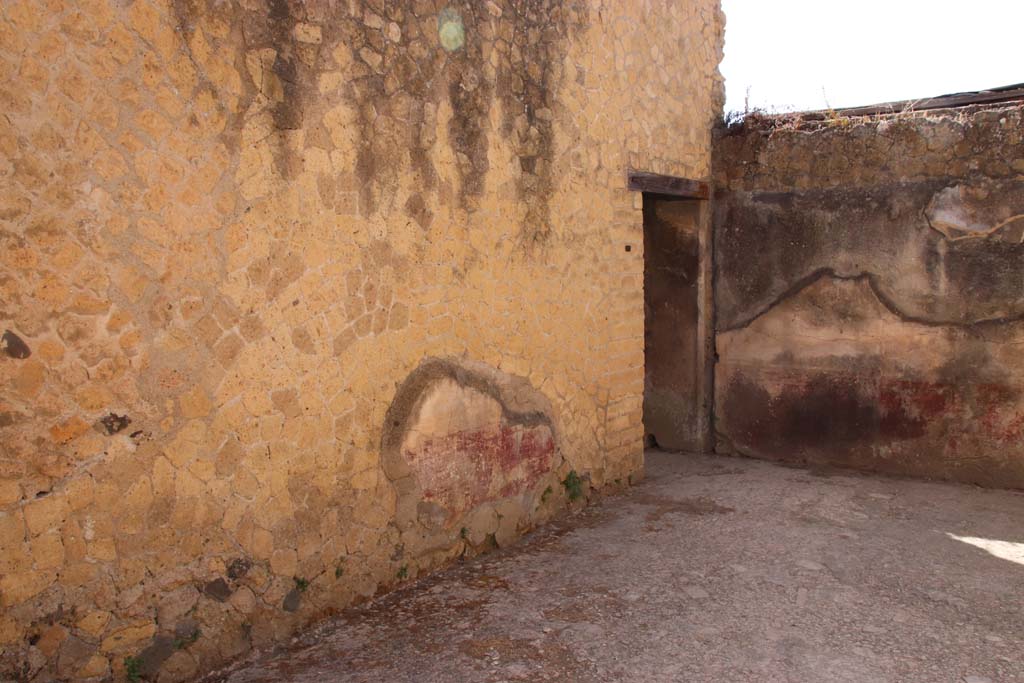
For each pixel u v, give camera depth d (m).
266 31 3.39
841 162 6.48
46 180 2.74
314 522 3.73
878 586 4.27
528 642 3.65
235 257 3.33
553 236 5.20
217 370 3.29
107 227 2.92
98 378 2.92
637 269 6.08
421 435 4.28
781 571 4.48
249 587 3.47
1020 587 4.25
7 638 2.71
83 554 2.91
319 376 3.71
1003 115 5.86
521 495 5.04
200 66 3.16
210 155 3.22
